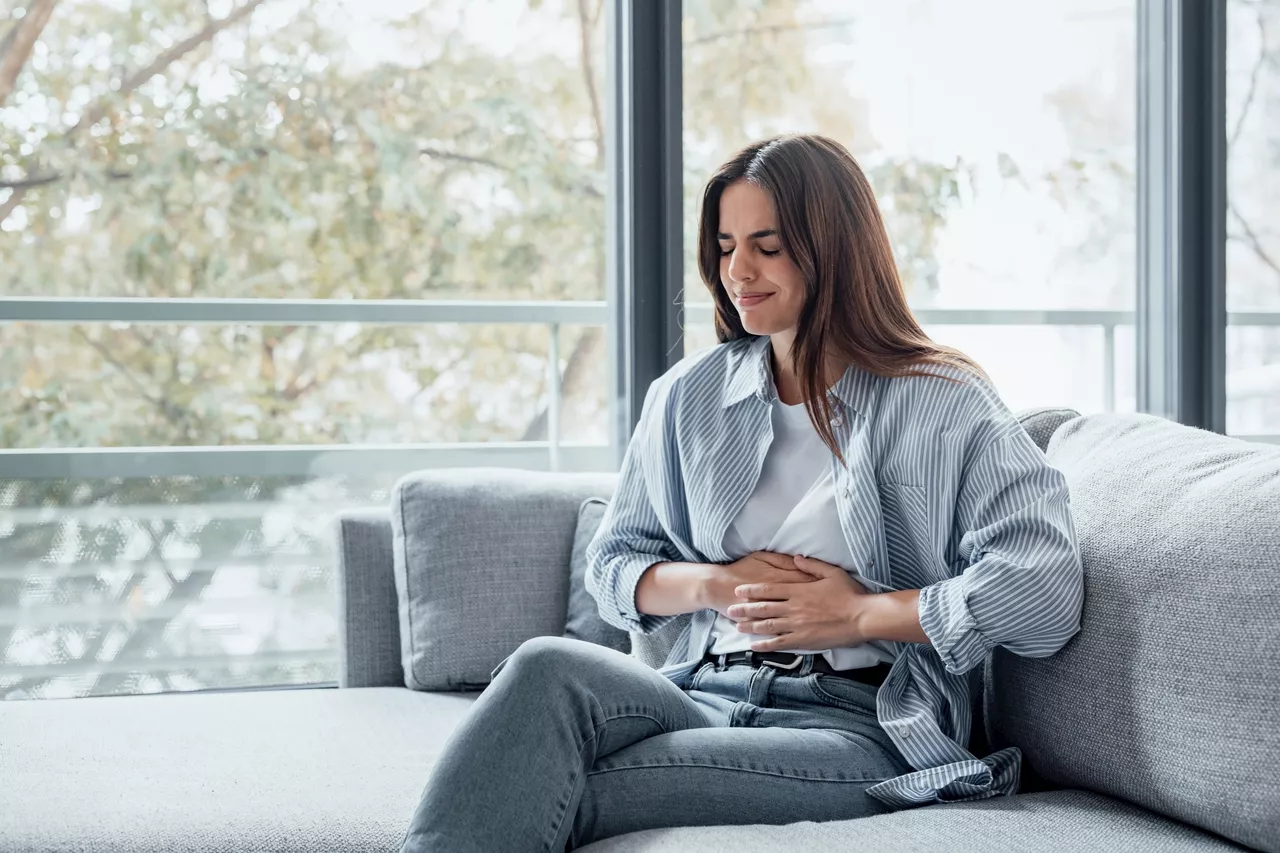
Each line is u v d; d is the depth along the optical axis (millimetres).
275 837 1345
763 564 1505
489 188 2664
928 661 1461
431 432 2686
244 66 2549
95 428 2527
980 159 2715
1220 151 2738
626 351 2557
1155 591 1321
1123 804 1338
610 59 2646
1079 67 2771
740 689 1466
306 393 2631
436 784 1200
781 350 1569
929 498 1451
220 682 2600
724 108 2533
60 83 2469
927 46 2674
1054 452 1704
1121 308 2814
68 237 2490
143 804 1410
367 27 2600
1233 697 1208
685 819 1279
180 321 2555
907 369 1478
